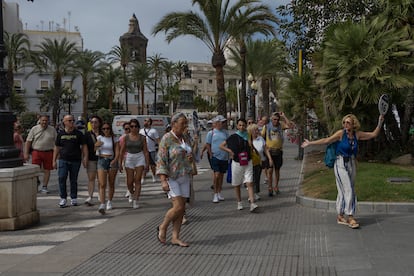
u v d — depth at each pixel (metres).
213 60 25.92
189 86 101.38
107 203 10.32
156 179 14.71
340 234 6.86
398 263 5.37
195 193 11.59
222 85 26.14
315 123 21.77
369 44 12.69
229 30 25.27
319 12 19.38
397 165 13.06
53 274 5.48
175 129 6.57
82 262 5.95
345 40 12.84
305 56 20.36
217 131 10.16
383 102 7.48
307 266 5.49
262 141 10.35
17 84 70.81
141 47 95.25
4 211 7.89
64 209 9.92
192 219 8.42
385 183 9.57
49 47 52.28
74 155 10.20
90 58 56.72
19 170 8.02
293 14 19.92
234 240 6.85
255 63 38.31
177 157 6.52
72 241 7.07
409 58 12.63
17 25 66.94
